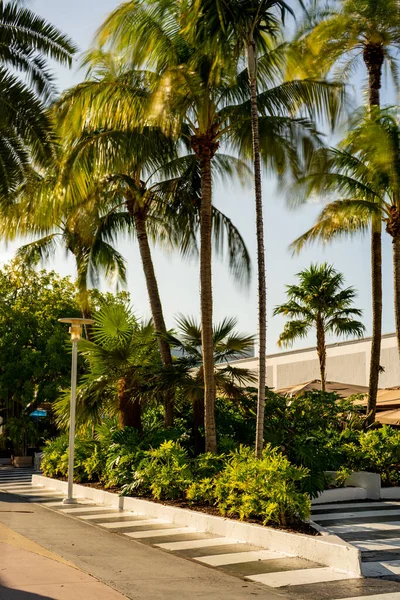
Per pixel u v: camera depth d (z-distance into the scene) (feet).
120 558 31.32
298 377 130.62
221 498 41.47
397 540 35.99
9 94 49.34
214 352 59.36
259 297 47.09
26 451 121.08
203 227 53.93
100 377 60.39
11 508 50.52
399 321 67.92
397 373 107.04
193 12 50.21
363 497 56.24
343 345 119.85
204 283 53.31
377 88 72.18
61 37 50.26
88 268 71.46
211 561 31.14
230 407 62.34
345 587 26.25
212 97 54.80
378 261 70.54
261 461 39.52
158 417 66.69
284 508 36.60
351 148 68.90
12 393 112.68
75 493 60.29
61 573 27.07
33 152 51.11
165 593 24.90
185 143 63.93
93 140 55.52
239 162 67.36
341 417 68.64
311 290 99.19
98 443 65.16
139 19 52.54
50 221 70.13
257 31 51.31
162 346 61.67
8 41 49.70
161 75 53.11
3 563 28.48
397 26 70.23
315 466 53.16
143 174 67.51
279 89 54.70
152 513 45.85
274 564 30.60
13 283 116.47
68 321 54.95
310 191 66.49
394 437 59.93
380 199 67.51
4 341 109.91
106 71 60.49
